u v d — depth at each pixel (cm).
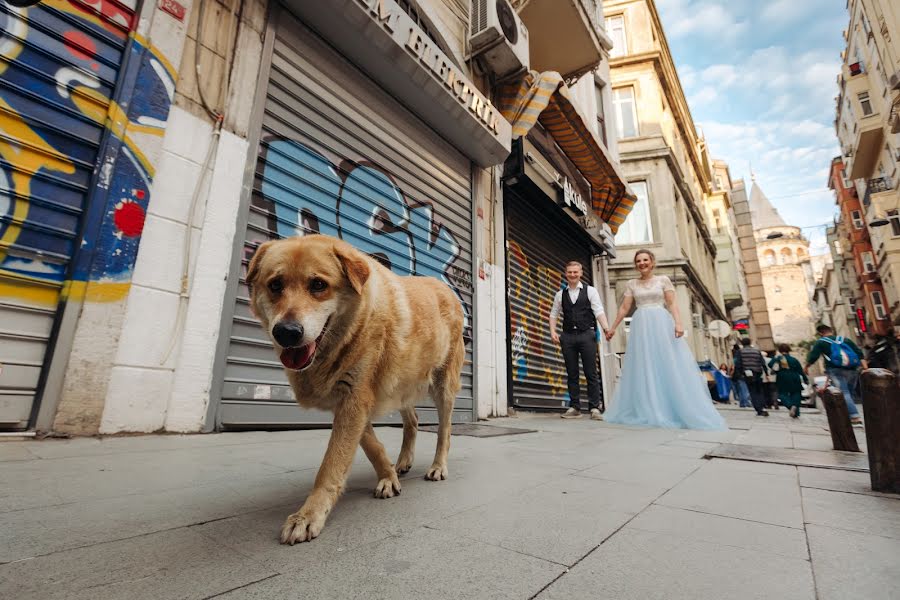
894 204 2045
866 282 2836
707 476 228
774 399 1386
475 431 436
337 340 170
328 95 463
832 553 124
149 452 247
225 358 340
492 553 122
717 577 108
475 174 682
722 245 3353
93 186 287
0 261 252
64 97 283
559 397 827
